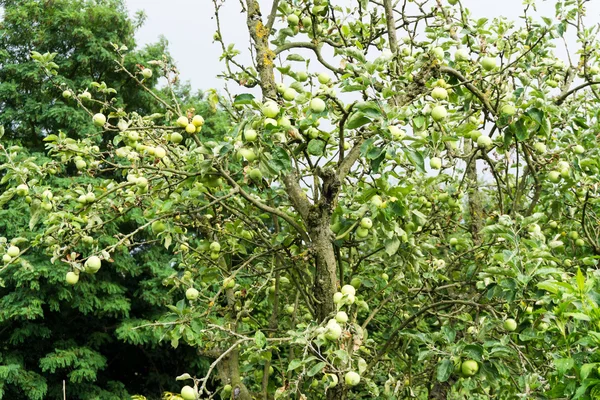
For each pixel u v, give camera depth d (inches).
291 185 132.8
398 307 176.7
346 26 155.3
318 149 121.0
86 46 589.3
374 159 107.0
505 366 116.6
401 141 105.3
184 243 159.3
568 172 147.7
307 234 133.2
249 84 152.8
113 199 143.6
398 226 125.2
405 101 124.8
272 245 150.8
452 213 181.5
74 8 620.4
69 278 123.7
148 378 568.4
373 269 173.8
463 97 151.5
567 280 115.2
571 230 183.5
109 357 597.9
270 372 172.6
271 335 165.0
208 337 157.0
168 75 144.4
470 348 110.7
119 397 530.6
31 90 601.0
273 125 105.0
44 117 562.6
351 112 117.0
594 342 85.9
